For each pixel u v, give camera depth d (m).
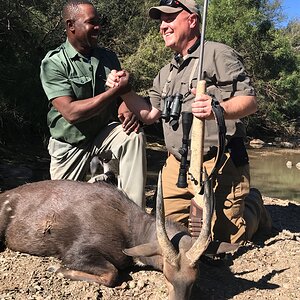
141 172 5.55
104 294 4.41
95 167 6.02
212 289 4.63
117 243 4.70
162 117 5.49
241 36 25.33
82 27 5.40
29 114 16.38
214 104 4.77
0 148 15.87
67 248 4.81
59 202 4.97
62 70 5.39
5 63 15.78
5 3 14.72
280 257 5.46
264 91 26.62
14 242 5.09
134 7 26.44
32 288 4.41
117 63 5.90
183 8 5.36
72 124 5.56
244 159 5.52
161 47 22.88
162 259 4.43
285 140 27.70
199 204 4.87
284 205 8.33
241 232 5.48
